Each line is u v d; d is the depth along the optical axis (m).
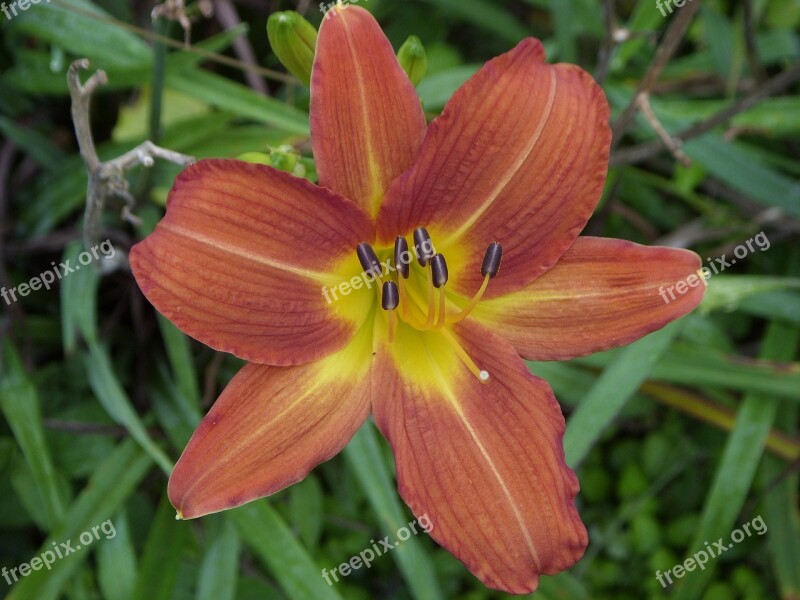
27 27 0.24
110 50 0.24
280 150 0.17
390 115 0.16
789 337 0.26
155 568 0.21
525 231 0.17
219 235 0.15
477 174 0.16
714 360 0.25
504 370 0.17
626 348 0.23
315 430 0.16
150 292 0.14
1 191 0.25
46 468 0.22
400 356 0.18
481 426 0.17
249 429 0.15
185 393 0.23
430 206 0.17
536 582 0.16
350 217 0.16
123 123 0.25
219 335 0.15
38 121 0.26
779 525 0.25
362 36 0.15
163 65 0.21
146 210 0.24
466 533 0.16
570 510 0.16
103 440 0.24
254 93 0.24
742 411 0.25
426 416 0.17
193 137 0.24
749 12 0.25
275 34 0.18
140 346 0.25
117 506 0.22
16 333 0.24
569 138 0.16
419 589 0.22
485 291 0.17
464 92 0.15
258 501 0.21
